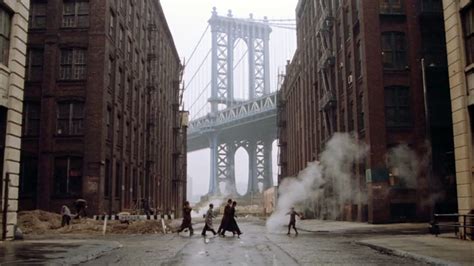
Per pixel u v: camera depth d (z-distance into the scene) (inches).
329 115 1781.5
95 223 1091.9
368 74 1323.8
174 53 3090.6
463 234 708.7
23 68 765.9
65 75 1318.9
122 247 663.1
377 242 669.9
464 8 729.6
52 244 651.5
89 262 480.7
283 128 3260.3
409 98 1323.8
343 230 1091.3
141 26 1921.8
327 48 1790.1
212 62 6289.4
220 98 6195.9
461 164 725.3
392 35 1354.6
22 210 1259.8
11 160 723.4
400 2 1369.3
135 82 1786.4
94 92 1301.7
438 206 1267.2
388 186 1268.5
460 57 734.5
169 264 464.4
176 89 3107.8
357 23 1423.5
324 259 504.4
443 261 439.8
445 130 1311.5
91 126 1285.7
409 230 1020.5
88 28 1332.4
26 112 1302.9
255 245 701.9
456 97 741.3
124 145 1558.8
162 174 2490.2
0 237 700.0
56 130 1290.6
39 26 1338.6
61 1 1348.4
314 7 2167.8
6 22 731.4
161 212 1983.3
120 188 1501.0
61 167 1279.5
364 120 1354.6
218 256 539.8
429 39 1352.1
